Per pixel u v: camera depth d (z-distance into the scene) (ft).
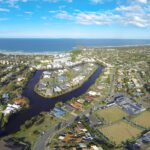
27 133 647.15
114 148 581.12
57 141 604.08
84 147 575.38
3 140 595.06
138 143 612.29
